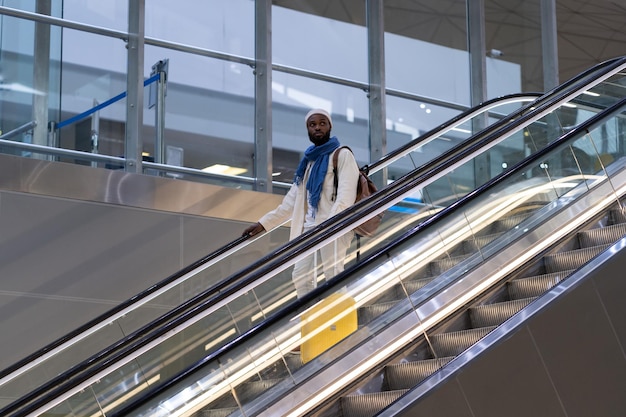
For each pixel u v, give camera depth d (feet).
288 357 19.03
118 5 36.50
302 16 40.52
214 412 18.06
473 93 43.93
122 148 35.32
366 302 20.12
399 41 42.80
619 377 19.89
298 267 22.30
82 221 31.71
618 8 52.08
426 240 21.45
